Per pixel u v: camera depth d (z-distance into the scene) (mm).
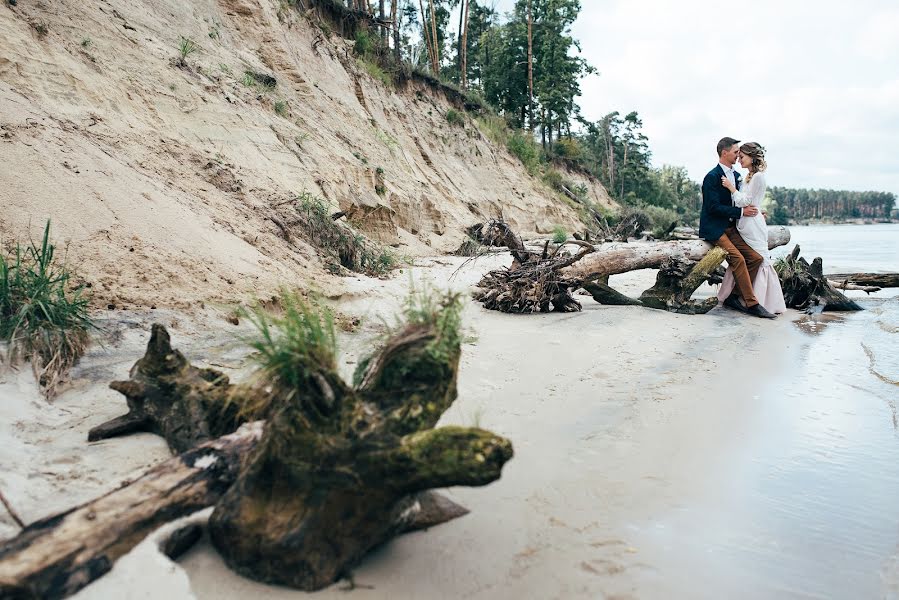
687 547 2541
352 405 2287
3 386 3471
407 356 2414
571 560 2400
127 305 4984
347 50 21594
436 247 16578
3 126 6086
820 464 3424
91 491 2617
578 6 46812
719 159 8914
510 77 46469
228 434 2930
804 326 7766
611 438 3643
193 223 6906
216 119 10609
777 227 11453
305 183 11305
